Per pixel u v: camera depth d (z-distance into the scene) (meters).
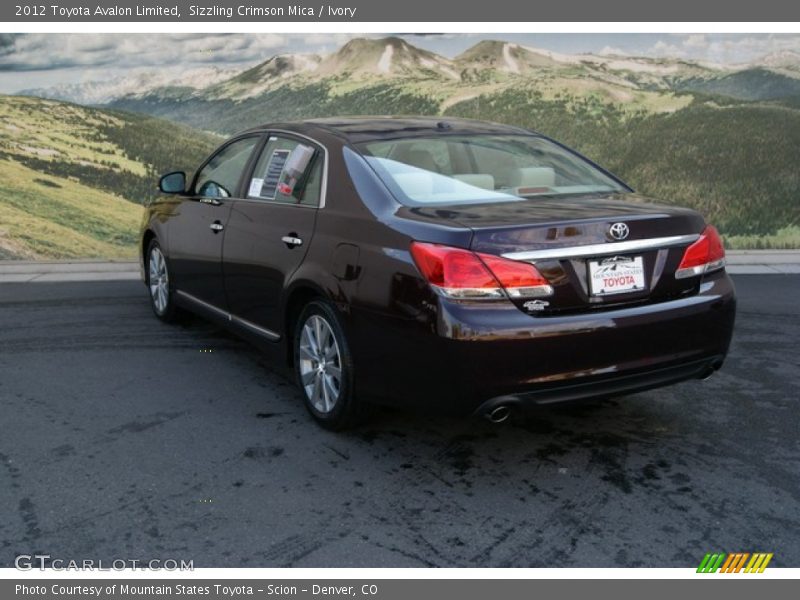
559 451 3.97
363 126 4.61
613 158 9.80
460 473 3.74
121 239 9.41
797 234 9.42
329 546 3.14
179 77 9.51
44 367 5.26
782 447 4.00
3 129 8.96
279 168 4.74
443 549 3.11
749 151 9.39
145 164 9.51
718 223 9.56
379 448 4.01
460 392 3.44
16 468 3.78
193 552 3.10
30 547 3.12
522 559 3.05
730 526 3.26
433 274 3.44
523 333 3.38
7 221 9.04
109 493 3.54
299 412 4.49
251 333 4.88
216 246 5.18
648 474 3.72
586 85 9.75
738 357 5.44
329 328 4.04
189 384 4.95
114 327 6.23
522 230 3.44
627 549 3.11
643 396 4.72
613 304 3.58
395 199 3.88
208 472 3.75
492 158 4.43
